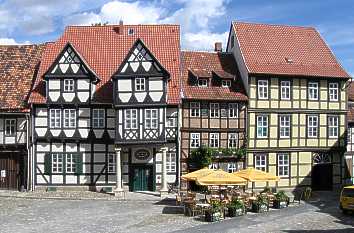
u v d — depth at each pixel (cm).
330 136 4200
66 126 3869
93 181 3881
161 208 3155
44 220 2722
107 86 3919
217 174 3019
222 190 3391
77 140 3859
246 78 4031
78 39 4162
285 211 3136
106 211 3034
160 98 3725
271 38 4344
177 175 3856
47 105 3838
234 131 3988
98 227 2536
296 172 4119
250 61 4075
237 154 3941
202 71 4075
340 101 4225
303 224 2669
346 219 2838
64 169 3875
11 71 4094
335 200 3653
